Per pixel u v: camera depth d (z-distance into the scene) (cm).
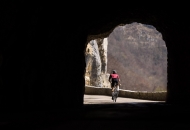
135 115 619
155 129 418
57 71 804
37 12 639
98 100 1609
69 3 819
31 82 649
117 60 7544
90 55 2838
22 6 567
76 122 491
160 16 1142
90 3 938
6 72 554
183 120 529
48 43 732
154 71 7800
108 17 1159
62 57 845
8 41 550
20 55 597
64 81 862
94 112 695
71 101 920
